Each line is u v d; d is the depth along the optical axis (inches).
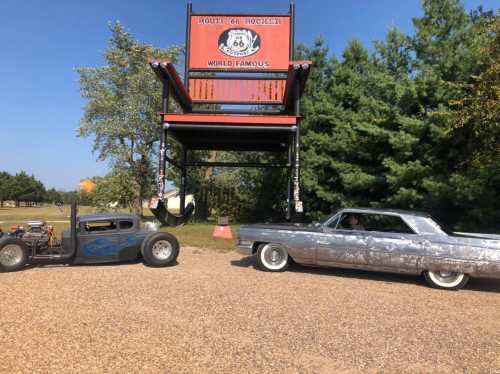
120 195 924.6
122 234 319.3
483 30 390.6
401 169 491.2
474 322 200.1
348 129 618.5
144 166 992.2
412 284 285.7
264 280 278.4
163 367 139.4
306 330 179.6
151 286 252.1
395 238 282.0
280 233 309.1
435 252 270.5
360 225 307.0
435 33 529.7
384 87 574.6
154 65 491.2
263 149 742.5
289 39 596.1
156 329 176.2
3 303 210.1
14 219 955.3
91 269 305.7
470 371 143.7
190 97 592.1
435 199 460.8
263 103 593.9
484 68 436.8
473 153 429.1
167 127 516.7
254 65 595.8
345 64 751.1
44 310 199.6
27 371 134.0
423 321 198.4
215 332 174.2
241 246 317.1
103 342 160.2
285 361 147.3
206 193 903.7
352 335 175.5
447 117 435.5
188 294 234.1
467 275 268.7
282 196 829.8
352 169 617.0
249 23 600.4
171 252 322.0
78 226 315.6
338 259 294.8
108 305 209.9
